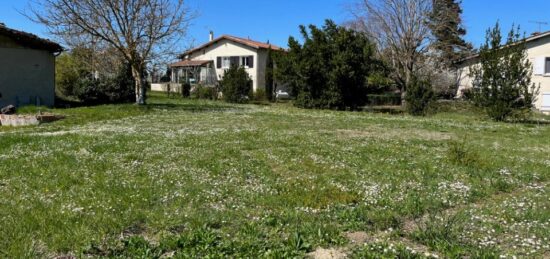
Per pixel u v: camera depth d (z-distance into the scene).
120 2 29.16
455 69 46.88
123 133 16.53
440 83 45.56
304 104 35.62
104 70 37.75
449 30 43.56
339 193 8.00
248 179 9.21
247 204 7.36
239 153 12.31
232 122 22.19
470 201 7.70
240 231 5.84
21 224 5.94
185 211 6.73
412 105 30.62
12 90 28.30
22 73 28.69
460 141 16.20
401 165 10.80
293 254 5.03
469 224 6.22
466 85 45.50
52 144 13.35
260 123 21.94
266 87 49.06
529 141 16.81
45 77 29.83
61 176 9.05
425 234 5.64
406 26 41.44
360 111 33.94
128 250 5.17
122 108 27.81
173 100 42.34
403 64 42.22
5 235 5.55
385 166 10.70
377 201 7.43
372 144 14.66
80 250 5.16
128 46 29.91
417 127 21.30
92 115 23.50
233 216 6.56
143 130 17.80
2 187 8.18
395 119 25.64
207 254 5.03
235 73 44.69
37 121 20.08
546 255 5.19
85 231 5.71
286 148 13.50
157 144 13.72
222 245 5.27
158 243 5.41
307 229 5.84
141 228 6.05
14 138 14.34
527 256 5.12
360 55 34.03
